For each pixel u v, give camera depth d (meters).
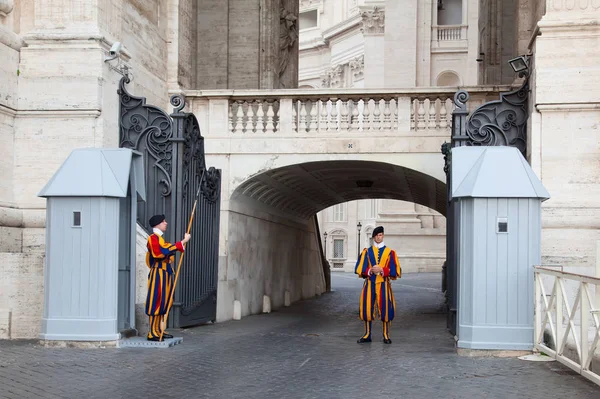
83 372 9.17
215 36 22.94
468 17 51.19
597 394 8.03
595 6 13.77
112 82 15.00
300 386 8.57
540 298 10.49
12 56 14.44
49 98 14.54
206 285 15.70
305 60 77.06
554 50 13.78
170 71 18.25
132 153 11.79
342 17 73.44
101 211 11.16
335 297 28.91
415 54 51.12
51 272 11.19
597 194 13.62
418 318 19.08
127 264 12.10
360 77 69.00
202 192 15.48
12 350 10.73
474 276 10.67
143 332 12.49
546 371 9.38
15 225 14.14
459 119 14.30
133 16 16.27
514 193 10.60
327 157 17.50
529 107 14.52
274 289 22.91
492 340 10.63
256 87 22.83
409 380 8.92
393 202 50.28
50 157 14.50
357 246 65.62
